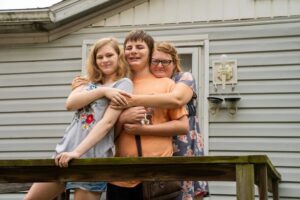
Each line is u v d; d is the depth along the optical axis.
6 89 6.39
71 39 6.32
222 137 5.72
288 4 5.86
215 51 5.92
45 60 6.35
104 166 2.51
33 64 6.38
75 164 2.49
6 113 6.34
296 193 5.48
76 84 2.99
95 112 2.79
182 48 6.02
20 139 6.25
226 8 5.99
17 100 6.34
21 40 6.44
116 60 2.91
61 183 2.80
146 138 2.79
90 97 2.78
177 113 2.87
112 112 2.71
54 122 6.20
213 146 5.71
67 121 6.16
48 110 6.24
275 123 5.65
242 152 5.66
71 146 2.79
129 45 2.99
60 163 2.49
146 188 2.74
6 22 6.11
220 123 5.75
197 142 3.31
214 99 5.73
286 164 5.55
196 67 5.94
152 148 2.78
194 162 2.36
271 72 5.75
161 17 6.13
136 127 2.75
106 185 2.89
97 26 6.28
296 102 5.64
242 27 5.91
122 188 2.86
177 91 2.87
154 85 2.95
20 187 4.24
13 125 6.29
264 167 2.33
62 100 6.23
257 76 5.77
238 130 5.70
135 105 2.77
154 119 2.87
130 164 2.44
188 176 2.46
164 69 3.20
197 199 3.48
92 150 2.73
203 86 5.88
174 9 6.11
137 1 6.21
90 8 6.10
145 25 6.15
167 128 2.80
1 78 6.42
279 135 5.62
